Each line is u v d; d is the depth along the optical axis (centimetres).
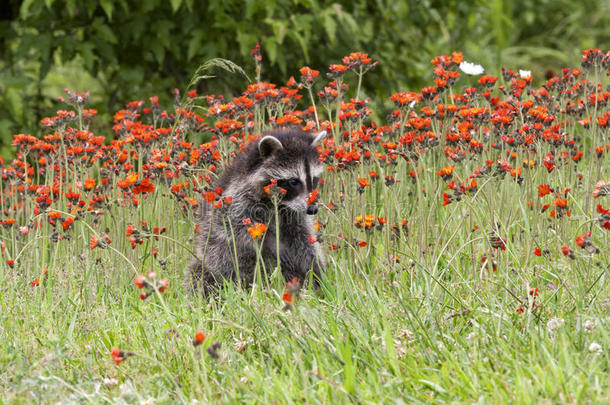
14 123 1205
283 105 950
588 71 858
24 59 1351
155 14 1255
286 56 1271
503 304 651
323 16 1230
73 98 860
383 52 1397
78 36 1316
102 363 626
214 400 543
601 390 495
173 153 918
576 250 754
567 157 824
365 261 812
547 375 509
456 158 753
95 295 774
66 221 733
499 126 770
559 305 647
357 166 803
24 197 907
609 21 2316
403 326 641
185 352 614
